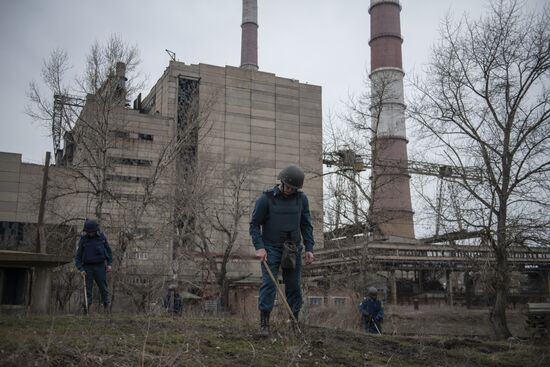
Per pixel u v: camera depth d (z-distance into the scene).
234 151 73.00
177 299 17.95
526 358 7.55
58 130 28.30
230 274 52.34
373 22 73.75
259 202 6.76
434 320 34.44
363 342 7.20
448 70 22.77
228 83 74.06
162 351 4.98
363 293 24.03
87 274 10.45
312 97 79.44
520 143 20.95
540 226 20.33
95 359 4.64
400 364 6.22
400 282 60.47
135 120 58.53
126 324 6.82
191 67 71.50
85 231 10.46
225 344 5.95
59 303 20.36
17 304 9.84
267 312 6.60
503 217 20.89
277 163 75.31
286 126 76.94
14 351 4.55
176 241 29.31
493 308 21.73
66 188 27.69
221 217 42.69
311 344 6.43
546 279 47.50
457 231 21.12
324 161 30.05
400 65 71.56
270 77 77.06
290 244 6.75
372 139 28.09
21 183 51.66
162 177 29.55
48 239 24.39
